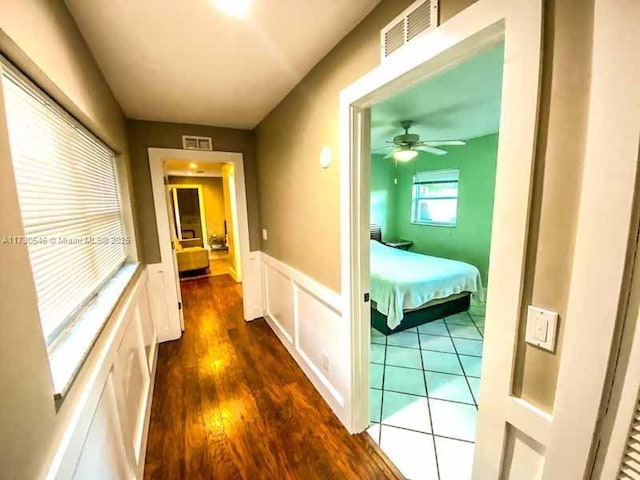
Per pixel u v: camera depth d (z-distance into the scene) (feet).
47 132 3.37
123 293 5.08
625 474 2.05
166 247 9.26
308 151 6.17
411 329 10.01
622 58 1.74
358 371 5.29
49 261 3.11
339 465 4.83
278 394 6.63
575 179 2.07
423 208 17.04
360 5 3.87
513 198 2.42
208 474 4.68
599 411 2.07
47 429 2.15
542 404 2.45
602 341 2.00
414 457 4.98
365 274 5.09
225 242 27.43
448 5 2.92
